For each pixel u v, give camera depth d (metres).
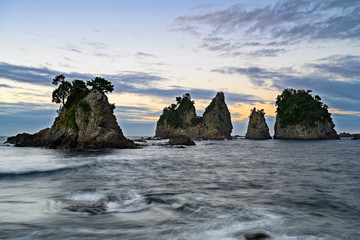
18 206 11.98
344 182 18.91
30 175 22.27
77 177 21.47
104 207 12.00
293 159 39.09
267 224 9.56
